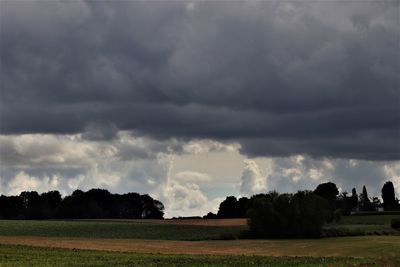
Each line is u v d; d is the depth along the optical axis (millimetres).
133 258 65250
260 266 55594
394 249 84000
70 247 84562
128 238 114188
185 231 131250
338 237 115000
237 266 56000
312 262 59094
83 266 55875
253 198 125125
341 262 56156
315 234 117000
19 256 66250
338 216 127000
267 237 118500
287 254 80875
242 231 120125
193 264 57969
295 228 117188
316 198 118312
